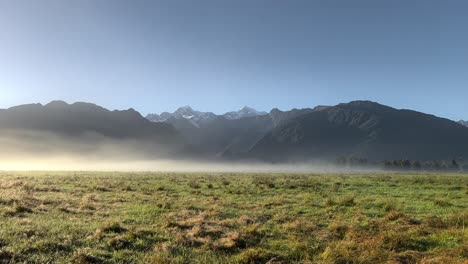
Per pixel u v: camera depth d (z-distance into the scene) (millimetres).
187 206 25578
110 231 17641
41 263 13469
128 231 17719
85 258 13820
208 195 33375
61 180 43469
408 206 27891
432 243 18031
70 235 16422
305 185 44219
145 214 22453
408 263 15461
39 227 17344
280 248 16781
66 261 13703
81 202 25484
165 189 37469
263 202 29016
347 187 42844
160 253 15188
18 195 25969
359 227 20516
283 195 33250
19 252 14156
